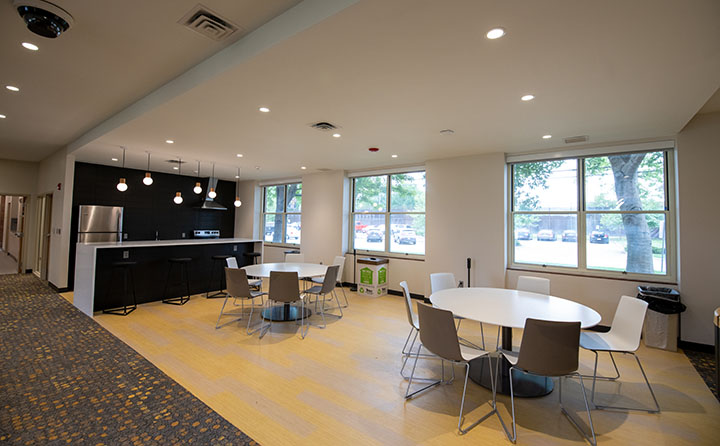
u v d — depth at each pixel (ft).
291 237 28.09
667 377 10.05
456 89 9.29
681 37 6.57
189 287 19.38
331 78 8.70
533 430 7.36
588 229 15.05
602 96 9.55
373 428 7.30
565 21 6.13
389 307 18.01
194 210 28.27
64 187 19.08
